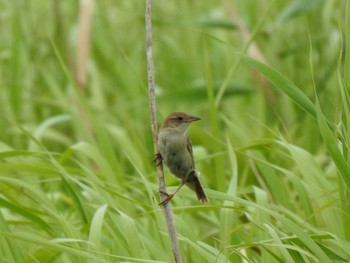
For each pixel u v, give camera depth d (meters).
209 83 10.45
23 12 16.77
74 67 15.64
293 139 13.46
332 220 8.49
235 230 8.51
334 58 14.57
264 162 9.19
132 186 10.24
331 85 15.26
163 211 7.45
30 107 16.05
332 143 7.29
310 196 9.66
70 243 8.09
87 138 13.23
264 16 11.41
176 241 7.34
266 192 9.14
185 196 9.14
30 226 9.96
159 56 17.75
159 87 15.95
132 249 7.81
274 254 7.60
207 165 11.80
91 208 9.16
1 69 17.12
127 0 18.92
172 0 18.48
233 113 14.47
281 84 7.57
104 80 16.89
